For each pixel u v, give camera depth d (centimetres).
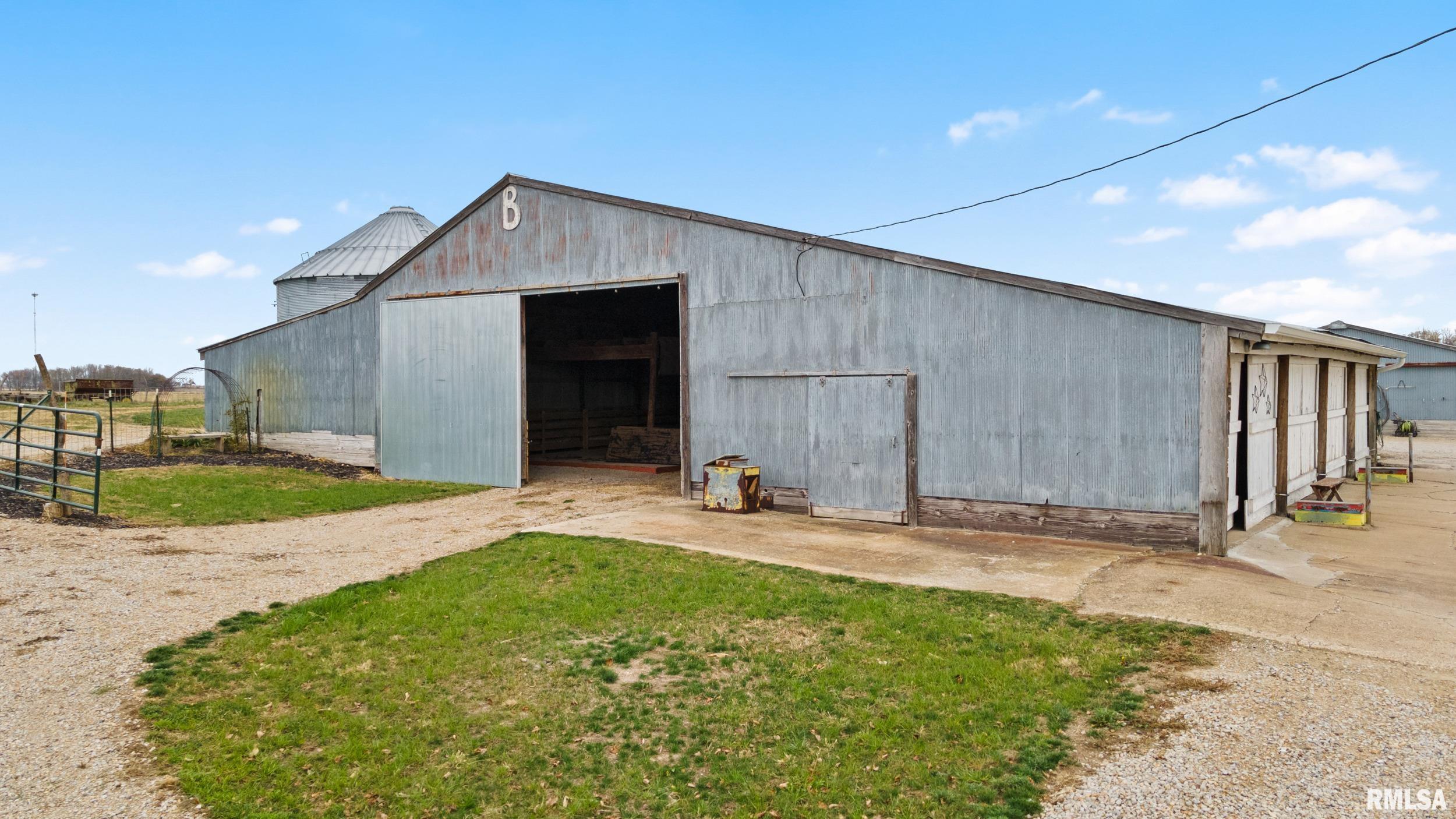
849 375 1250
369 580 928
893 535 1130
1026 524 1098
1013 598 802
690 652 691
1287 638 654
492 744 539
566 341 2384
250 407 2080
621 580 899
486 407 1692
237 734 541
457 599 841
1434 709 518
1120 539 1027
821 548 1046
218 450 2027
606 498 1504
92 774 479
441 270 1755
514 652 696
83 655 655
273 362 2041
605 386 2547
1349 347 1423
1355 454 1727
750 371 1359
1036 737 514
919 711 562
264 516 1330
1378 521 1191
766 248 1338
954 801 451
